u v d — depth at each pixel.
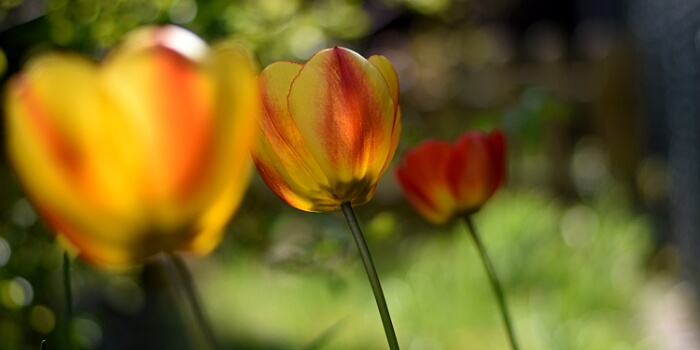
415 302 3.75
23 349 1.83
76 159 0.65
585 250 4.40
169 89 0.66
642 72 5.47
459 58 7.54
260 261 4.17
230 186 0.67
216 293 4.09
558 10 10.48
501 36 10.20
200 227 0.68
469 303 3.77
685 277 4.17
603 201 5.09
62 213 0.66
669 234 4.67
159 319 3.52
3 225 1.86
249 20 2.24
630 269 4.30
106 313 3.25
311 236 2.25
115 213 0.66
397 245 5.03
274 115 0.81
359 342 3.46
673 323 3.74
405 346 3.45
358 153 0.81
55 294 1.96
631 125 5.55
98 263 0.68
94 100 0.65
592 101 5.99
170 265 0.78
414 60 7.02
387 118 0.81
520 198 5.05
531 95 2.67
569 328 3.50
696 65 3.83
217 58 0.67
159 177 0.66
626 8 6.29
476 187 1.12
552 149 6.04
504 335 3.56
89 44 1.95
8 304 1.74
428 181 1.12
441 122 5.88
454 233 4.68
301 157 0.81
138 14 2.02
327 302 3.87
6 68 1.82
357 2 2.70
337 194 0.81
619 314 3.84
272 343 3.56
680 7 4.14
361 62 0.80
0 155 1.80
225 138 0.67
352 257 2.18
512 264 4.08
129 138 0.66
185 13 2.06
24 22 1.83
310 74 0.80
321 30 2.58
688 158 4.11
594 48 6.11
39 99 0.65
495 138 1.13
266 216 2.31
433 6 2.94
